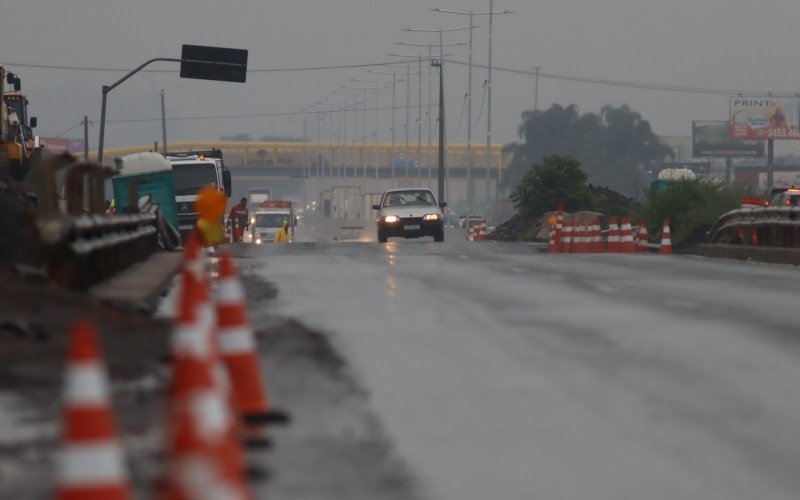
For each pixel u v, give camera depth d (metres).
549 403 24.69
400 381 27.20
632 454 20.27
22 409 22.84
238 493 13.78
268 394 25.56
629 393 25.73
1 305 32.06
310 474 18.77
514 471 19.11
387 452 20.31
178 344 17.28
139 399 24.02
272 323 37.94
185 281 22.09
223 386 18.20
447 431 21.98
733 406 24.33
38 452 19.66
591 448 20.72
